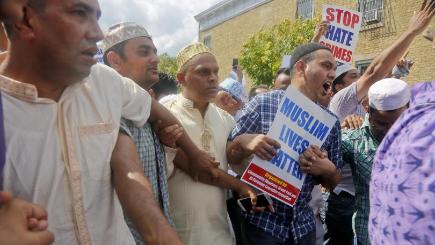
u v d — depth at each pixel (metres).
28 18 1.13
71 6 1.14
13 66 1.19
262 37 14.51
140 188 1.27
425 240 1.16
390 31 13.41
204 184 2.55
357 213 2.85
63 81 1.21
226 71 23.92
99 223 1.29
